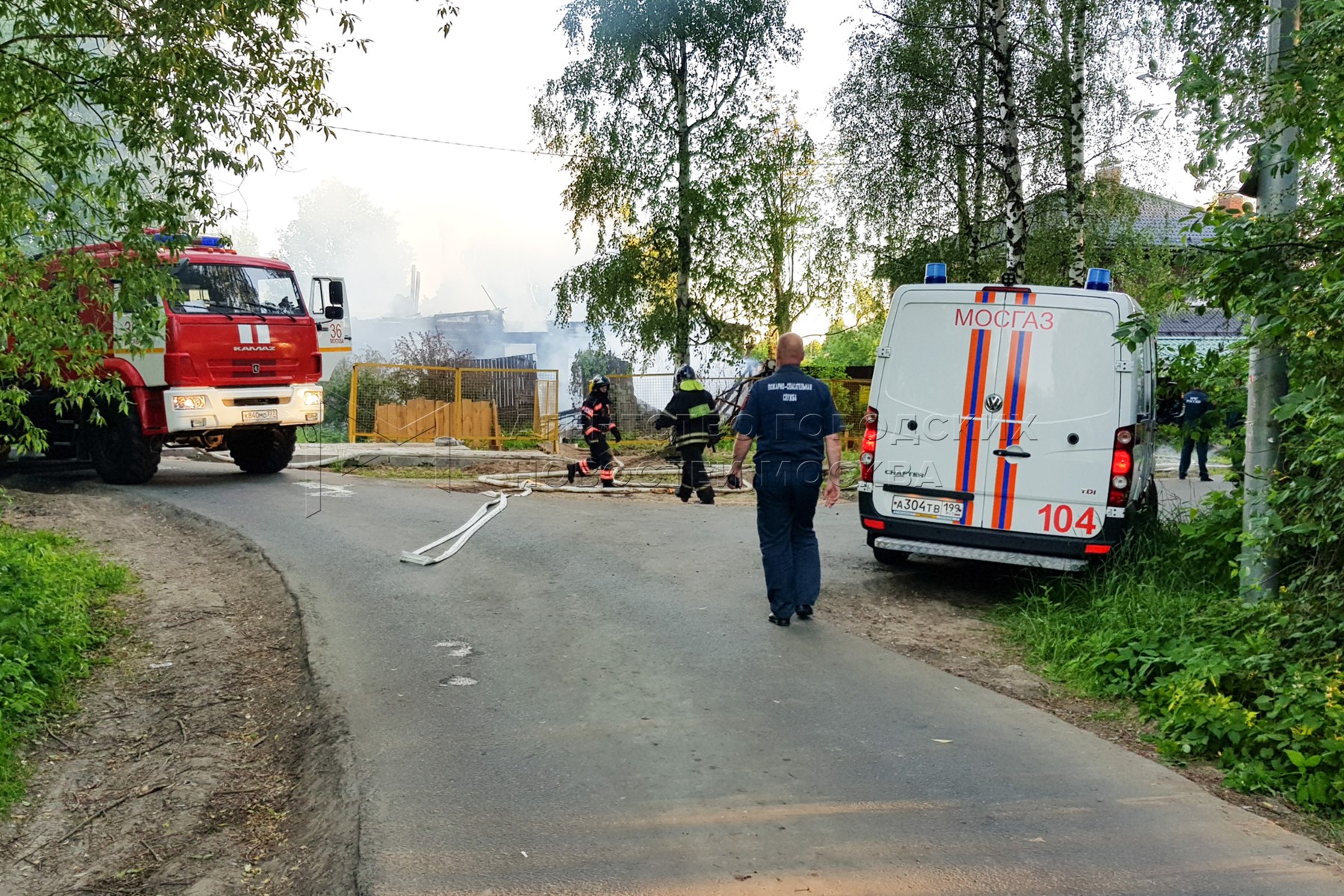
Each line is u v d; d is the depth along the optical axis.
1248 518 5.70
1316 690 4.31
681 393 11.78
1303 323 4.62
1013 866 3.13
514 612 6.27
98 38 5.73
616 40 20.39
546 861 3.12
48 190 6.13
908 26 17.11
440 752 4.04
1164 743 4.21
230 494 10.84
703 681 4.99
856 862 3.14
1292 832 3.48
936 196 18.22
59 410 6.91
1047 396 6.82
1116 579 6.42
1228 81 4.60
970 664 5.54
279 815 3.77
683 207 20.81
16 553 6.63
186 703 4.89
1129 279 17.48
